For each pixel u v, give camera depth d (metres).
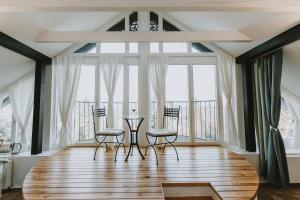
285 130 4.09
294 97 3.96
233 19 3.10
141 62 4.30
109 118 4.12
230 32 3.23
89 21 3.79
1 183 3.08
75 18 3.38
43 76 3.90
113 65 4.26
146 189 2.09
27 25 2.78
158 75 4.23
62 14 3.02
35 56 3.55
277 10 2.22
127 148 4.07
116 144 4.23
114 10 2.23
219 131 4.32
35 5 2.10
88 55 4.27
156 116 4.20
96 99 4.34
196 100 4.52
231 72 4.24
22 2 2.09
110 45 4.41
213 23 3.59
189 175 2.48
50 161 3.14
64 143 3.97
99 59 4.29
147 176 2.45
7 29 2.72
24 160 3.51
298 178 3.45
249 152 3.80
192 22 4.05
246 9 2.20
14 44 2.99
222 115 4.31
